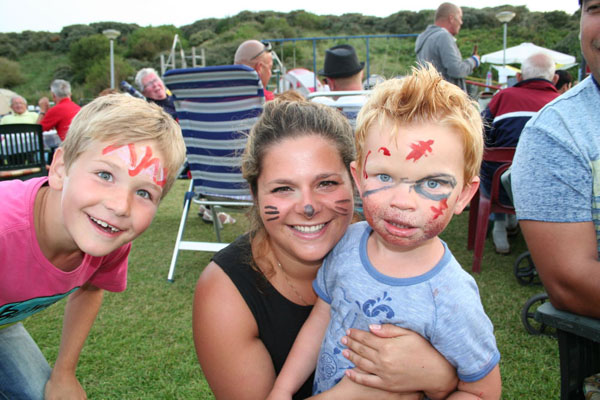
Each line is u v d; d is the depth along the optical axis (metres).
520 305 2.75
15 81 33.41
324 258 1.24
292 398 1.26
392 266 1.06
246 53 4.30
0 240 1.19
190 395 1.98
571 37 22.42
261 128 1.18
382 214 1.00
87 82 30.39
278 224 1.16
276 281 1.24
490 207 3.24
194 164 3.14
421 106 0.97
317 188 1.15
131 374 2.13
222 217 4.64
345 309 1.09
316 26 37.91
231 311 1.17
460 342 0.99
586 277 1.29
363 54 22.81
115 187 1.17
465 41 28.50
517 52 13.72
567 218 1.36
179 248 3.26
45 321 2.66
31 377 1.47
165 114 1.32
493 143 3.64
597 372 1.39
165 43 34.97
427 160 0.96
